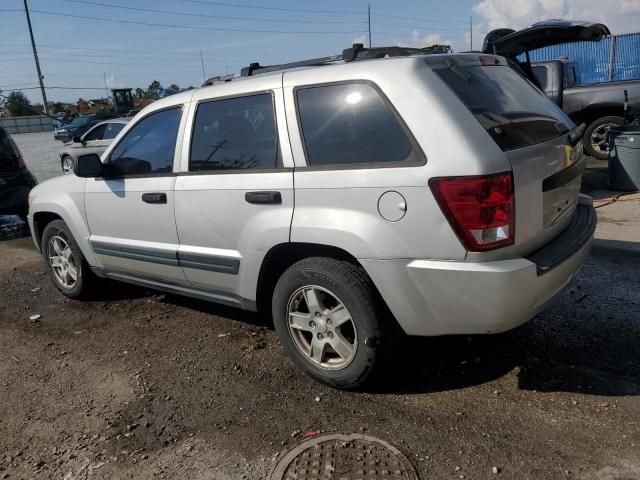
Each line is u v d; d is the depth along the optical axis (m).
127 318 4.89
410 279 2.98
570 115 10.84
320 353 3.45
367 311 3.17
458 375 3.52
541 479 2.58
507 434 2.91
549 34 5.32
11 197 8.82
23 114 70.56
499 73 3.54
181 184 4.00
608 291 4.66
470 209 2.78
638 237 5.93
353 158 3.15
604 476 2.57
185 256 4.07
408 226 2.93
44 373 3.98
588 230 3.54
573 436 2.86
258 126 3.60
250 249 3.60
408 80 3.00
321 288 3.33
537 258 3.07
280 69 4.04
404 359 3.75
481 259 2.83
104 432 3.19
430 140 2.88
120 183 4.50
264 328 4.45
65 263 5.41
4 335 4.71
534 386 3.34
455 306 2.93
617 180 8.36
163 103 4.30
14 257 7.32
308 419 3.17
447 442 2.88
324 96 3.30
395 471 2.68
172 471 2.82
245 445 2.98
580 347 3.76
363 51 3.63
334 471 2.70
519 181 2.88
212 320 4.69
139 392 3.60
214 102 3.88
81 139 14.73
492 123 2.97
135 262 4.57
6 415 3.45
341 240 3.12
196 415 3.29
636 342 3.78
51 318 5.04
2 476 2.87
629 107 10.42
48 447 3.09
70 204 5.02
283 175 3.39
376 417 3.13
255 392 3.50
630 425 2.91
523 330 4.06
